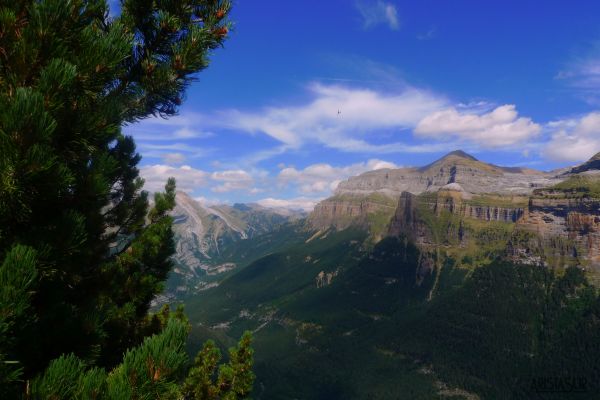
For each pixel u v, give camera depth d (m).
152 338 5.39
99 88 6.89
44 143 5.63
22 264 5.18
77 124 6.84
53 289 7.25
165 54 10.28
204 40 9.45
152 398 5.00
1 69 6.13
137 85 10.02
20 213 6.13
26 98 5.28
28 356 6.24
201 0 9.98
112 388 4.99
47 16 5.88
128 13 9.70
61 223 6.54
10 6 6.09
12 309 4.98
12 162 5.35
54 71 5.70
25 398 5.11
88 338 7.07
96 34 6.97
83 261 8.23
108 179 8.51
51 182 5.92
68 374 5.22
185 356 5.39
